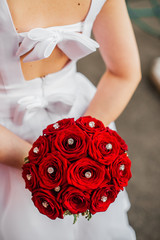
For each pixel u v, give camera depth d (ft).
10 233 2.55
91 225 2.84
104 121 2.59
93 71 8.00
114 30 2.31
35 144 2.06
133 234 3.49
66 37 2.12
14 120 2.57
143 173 5.81
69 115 2.83
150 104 7.34
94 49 2.23
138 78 2.66
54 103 2.62
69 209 1.91
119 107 2.62
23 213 2.53
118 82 2.63
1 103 2.43
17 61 2.12
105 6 2.17
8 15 1.82
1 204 2.55
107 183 2.01
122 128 6.63
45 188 1.95
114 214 2.97
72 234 2.76
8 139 2.34
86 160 1.92
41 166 1.92
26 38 1.92
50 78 2.44
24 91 2.41
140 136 6.52
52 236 2.64
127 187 5.52
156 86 7.67
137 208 5.22
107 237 2.96
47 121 2.70
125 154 2.10
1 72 2.18
